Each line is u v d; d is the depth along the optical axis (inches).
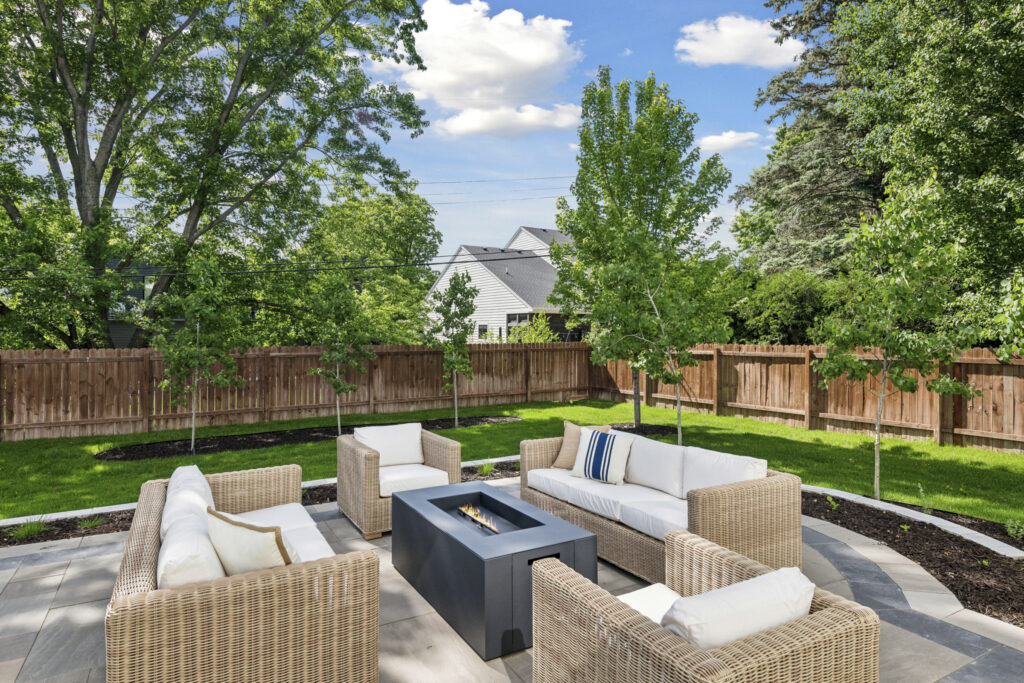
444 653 128.7
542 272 1130.7
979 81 355.9
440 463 229.3
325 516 227.1
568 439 224.7
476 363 600.1
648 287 322.7
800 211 767.1
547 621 102.7
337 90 605.9
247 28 551.2
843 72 730.2
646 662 77.7
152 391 454.0
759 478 160.4
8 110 488.1
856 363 246.4
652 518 159.9
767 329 592.7
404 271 763.4
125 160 560.1
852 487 270.5
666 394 568.1
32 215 498.9
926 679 114.5
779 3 791.7
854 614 82.9
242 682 97.9
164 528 116.9
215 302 387.2
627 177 436.8
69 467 327.0
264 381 495.2
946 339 228.8
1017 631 134.0
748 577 99.5
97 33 502.0
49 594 158.2
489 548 131.2
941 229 255.1
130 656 88.9
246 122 589.6
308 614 103.3
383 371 551.8
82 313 497.0
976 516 225.5
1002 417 345.4
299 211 628.7
